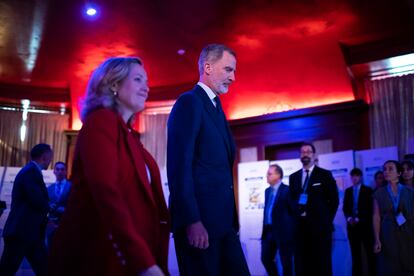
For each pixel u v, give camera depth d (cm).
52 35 739
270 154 912
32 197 389
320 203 451
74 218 120
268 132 888
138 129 1053
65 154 1012
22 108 1018
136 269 107
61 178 592
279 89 863
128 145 131
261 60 822
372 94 804
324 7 644
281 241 525
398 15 667
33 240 385
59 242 119
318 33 728
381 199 486
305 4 635
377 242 482
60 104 1009
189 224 171
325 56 775
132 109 140
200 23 694
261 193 812
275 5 639
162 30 720
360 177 627
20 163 986
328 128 819
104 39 754
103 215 112
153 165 147
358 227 593
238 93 905
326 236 440
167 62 855
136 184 130
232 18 678
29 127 1010
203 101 203
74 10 654
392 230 467
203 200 184
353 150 739
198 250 180
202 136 193
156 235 131
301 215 453
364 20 682
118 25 702
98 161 116
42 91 984
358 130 789
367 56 764
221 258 188
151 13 661
